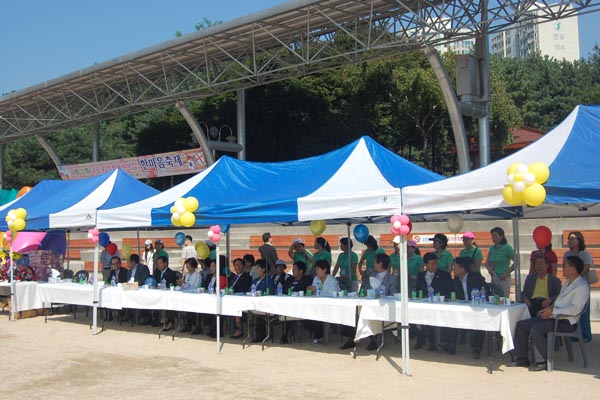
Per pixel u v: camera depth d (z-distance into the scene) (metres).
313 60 19.89
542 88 50.75
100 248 23.39
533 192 6.79
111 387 7.59
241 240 21.36
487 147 19.62
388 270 10.02
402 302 8.11
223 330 11.64
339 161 9.95
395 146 33.62
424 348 9.62
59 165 32.97
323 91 32.12
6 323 13.08
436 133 31.22
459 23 17.56
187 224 9.94
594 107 8.83
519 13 16.55
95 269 11.81
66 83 27.55
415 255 11.16
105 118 29.38
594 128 8.34
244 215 9.55
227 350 9.85
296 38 22.14
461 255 10.70
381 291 9.41
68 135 44.97
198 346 10.25
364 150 9.88
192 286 11.68
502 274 10.16
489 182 7.60
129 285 11.62
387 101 31.39
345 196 8.60
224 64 25.28
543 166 6.91
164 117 36.81
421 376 7.83
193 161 26.41
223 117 33.06
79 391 7.43
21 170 43.62
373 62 29.94
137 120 46.16
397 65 30.11
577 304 7.90
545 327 7.96
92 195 13.23
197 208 10.05
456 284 9.30
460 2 17.44
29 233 16.22
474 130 31.92
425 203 7.93
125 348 10.16
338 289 10.05
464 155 18.72
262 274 10.83
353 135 31.69
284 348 9.92
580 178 7.05
